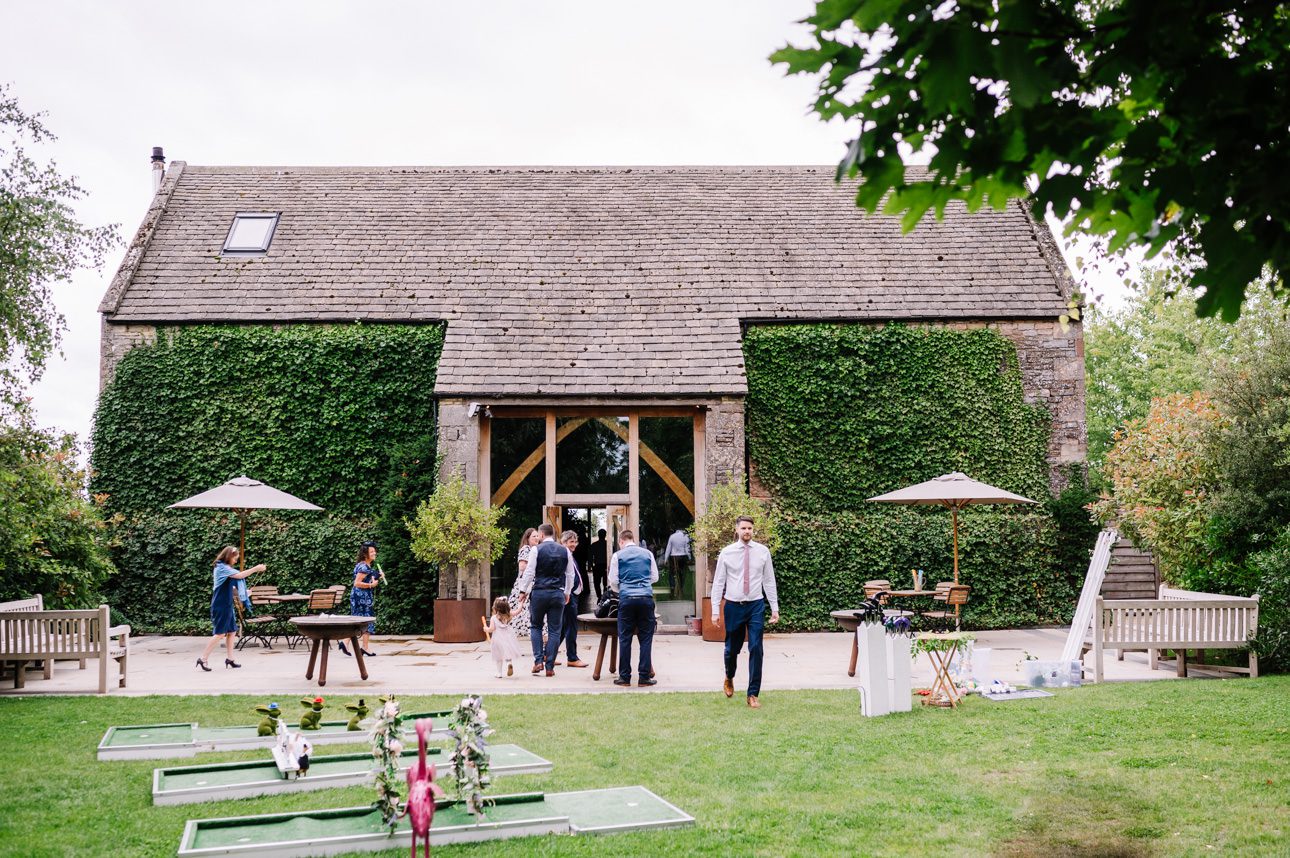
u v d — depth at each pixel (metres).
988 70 2.53
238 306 17.52
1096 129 2.75
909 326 17.50
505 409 16.61
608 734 7.84
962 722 8.14
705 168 21.61
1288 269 2.97
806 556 16.69
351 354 17.22
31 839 5.16
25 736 7.84
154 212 19.44
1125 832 5.22
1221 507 11.77
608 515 17.03
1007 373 17.48
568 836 5.23
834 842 5.09
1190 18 2.62
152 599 16.61
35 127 13.25
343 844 4.97
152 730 7.96
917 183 2.89
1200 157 2.88
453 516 15.60
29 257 13.49
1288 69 2.90
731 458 16.31
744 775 6.48
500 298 17.86
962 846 5.03
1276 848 4.92
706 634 15.48
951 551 16.58
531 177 21.31
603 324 17.42
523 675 11.41
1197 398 12.51
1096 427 34.97
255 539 16.64
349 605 16.47
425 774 4.64
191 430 17.09
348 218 19.72
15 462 11.44
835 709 8.92
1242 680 10.25
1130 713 8.29
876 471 17.16
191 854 4.74
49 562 12.10
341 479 17.08
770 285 18.17
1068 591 16.69
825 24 2.63
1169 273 7.00
